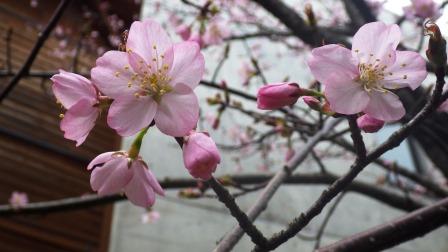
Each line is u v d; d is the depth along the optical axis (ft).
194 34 1.37
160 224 2.78
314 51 0.64
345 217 3.56
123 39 0.66
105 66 0.63
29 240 2.12
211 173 0.61
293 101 0.65
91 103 0.64
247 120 3.32
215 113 3.25
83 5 3.03
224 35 1.81
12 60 2.54
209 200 3.01
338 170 3.49
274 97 0.65
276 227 3.22
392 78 0.65
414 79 0.65
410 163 4.01
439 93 0.63
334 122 1.48
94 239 2.37
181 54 0.64
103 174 0.67
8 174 2.20
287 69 3.89
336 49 0.64
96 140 2.59
